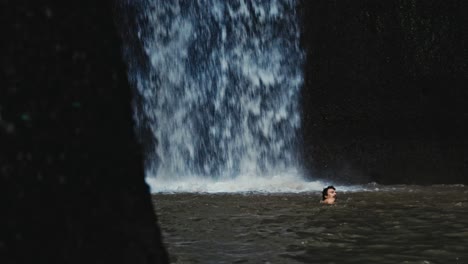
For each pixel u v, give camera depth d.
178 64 17.19
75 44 1.48
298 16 16.81
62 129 1.39
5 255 1.24
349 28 16.30
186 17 17.19
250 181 15.96
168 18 17.14
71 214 1.36
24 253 1.26
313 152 16.92
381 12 15.90
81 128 1.44
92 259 1.38
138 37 16.98
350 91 16.52
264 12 17.09
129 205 1.54
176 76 17.19
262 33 17.20
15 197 1.27
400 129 16.22
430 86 15.87
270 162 17.17
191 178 16.91
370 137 16.47
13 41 1.34
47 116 1.37
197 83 17.23
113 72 1.61
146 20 17.03
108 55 1.60
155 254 1.59
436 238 6.14
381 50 16.11
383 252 5.41
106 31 1.61
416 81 15.95
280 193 12.30
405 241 5.98
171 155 17.05
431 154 15.94
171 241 6.16
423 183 15.91
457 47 15.39
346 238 6.21
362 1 15.99
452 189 13.28
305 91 16.94
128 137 1.61
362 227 6.98
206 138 17.20
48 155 1.35
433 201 10.12
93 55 1.53
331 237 6.29
